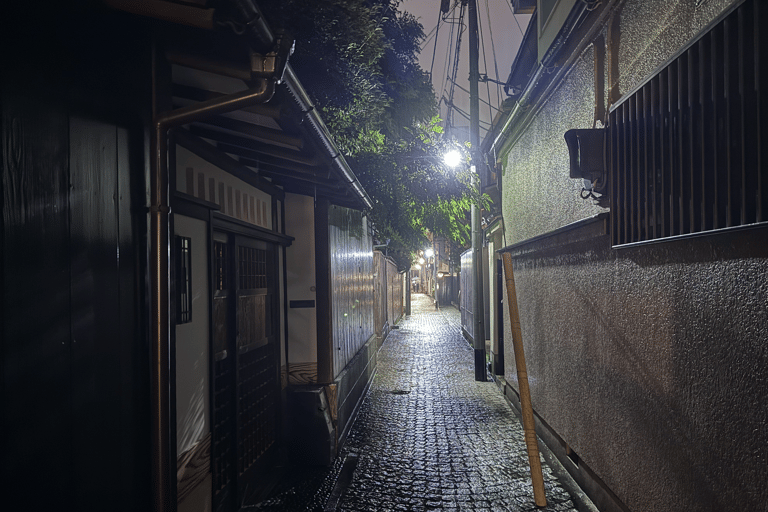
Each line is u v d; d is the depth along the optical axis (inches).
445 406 347.3
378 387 416.8
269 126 144.8
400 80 442.0
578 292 197.6
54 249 72.7
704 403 107.9
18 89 66.7
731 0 98.7
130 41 94.5
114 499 85.4
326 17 195.9
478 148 442.3
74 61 79.0
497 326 439.8
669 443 124.4
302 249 253.8
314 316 252.7
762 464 88.5
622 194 149.3
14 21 66.1
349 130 245.3
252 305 203.0
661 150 121.6
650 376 134.6
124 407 88.9
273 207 235.1
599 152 160.2
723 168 99.0
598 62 173.2
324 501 189.8
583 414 192.9
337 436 248.5
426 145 412.2
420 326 989.2
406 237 528.4
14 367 64.4
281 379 236.4
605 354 169.0
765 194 85.1
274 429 226.1
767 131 85.2
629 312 148.5
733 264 97.0
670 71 116.6
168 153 102.1
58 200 73.9
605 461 169.6
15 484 63.9
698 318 110.2
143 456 94.0
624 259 151.7
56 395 72.2
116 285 87.7
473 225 451.5
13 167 65.3
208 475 148.3
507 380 371.2
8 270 63.9
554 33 232.4
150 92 98.8
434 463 233.9
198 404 142.7
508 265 211.8
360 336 383.2
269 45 95.0
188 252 138.5
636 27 145.6
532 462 187.8
